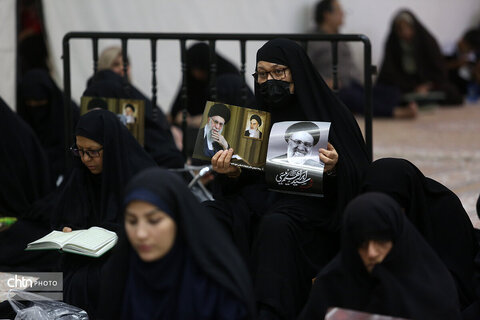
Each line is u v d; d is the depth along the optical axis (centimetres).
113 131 378
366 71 438
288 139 355
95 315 355
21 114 614
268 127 368
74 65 753
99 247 348
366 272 291
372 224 278
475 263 338
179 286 275
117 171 377
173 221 266
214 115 369
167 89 836
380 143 805
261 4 922
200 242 269
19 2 684
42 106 589
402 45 1125
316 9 974
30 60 743
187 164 514
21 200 510
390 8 1187
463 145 786
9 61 620
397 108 1068
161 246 265
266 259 340
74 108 558
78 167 394
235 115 369
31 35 747
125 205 264
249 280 277
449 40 1355
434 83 1183
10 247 452
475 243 349
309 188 352
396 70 1127
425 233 333
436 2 1305
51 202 464
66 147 477
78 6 756
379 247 281
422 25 1157
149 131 507
